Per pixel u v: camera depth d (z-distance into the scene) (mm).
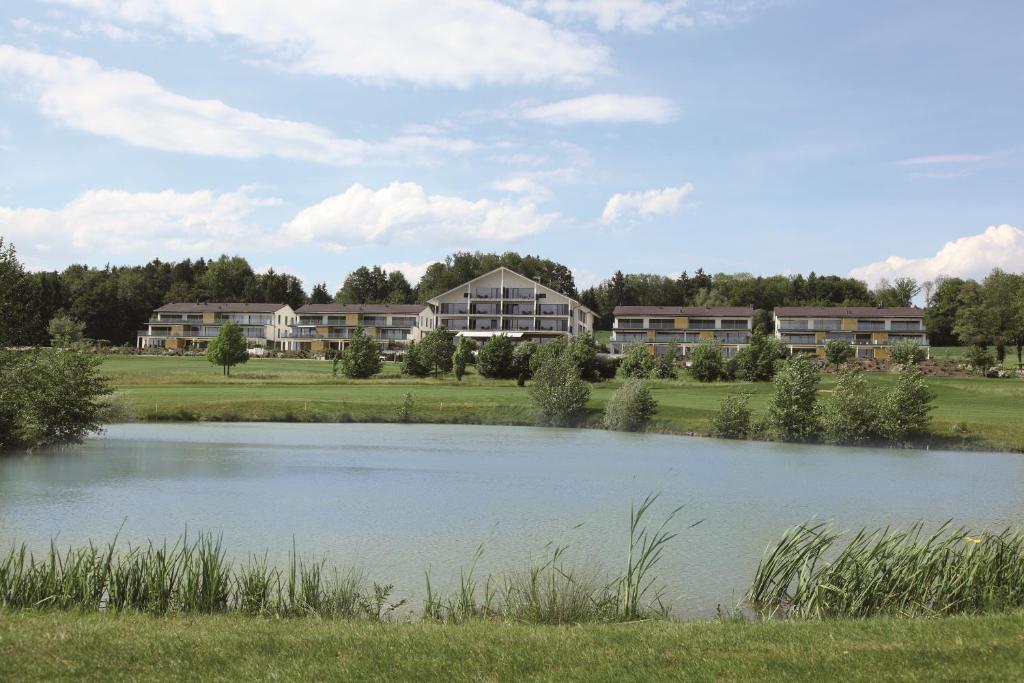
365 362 93875
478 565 22172
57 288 168000
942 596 16203
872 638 11891
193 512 29453
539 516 29734
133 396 70812
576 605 16031
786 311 160375
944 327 178000
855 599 16078
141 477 37469
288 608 15812
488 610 16578
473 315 157625
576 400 66500
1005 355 148750
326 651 11477
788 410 57531
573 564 22484
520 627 13367
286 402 68188
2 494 32625
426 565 22094
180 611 15312
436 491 35094
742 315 158875
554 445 53625
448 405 68812
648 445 54344
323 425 63625
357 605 16672
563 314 157375
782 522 29641
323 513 29672
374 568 21703
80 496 32406
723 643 11773
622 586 20016
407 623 14328
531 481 38531
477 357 103938
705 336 151500
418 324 174500
